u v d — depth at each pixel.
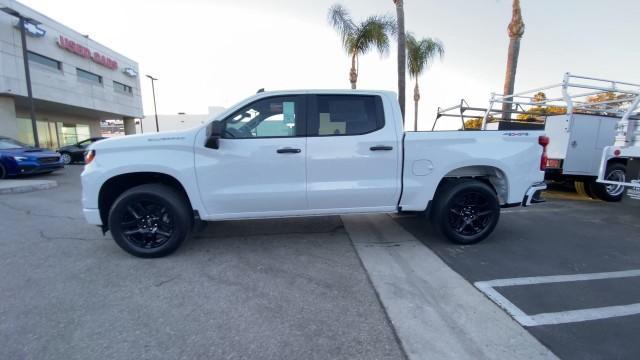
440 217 4.20
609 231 4.98
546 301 2.94
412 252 4.10
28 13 19.11
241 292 3.11
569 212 6.22
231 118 3.90
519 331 2.51
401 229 4.98
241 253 4.06
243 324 2.61
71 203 7.08
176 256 3.97
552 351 2.29
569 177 7.50
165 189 3.86
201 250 4.16
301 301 2.95
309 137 3.93
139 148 3.80
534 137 4.32
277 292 3.11
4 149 10.95
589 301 2.94
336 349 2.32
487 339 2.42
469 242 4.30
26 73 16.55
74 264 3.74
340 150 3.94
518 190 4.32
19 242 4.48
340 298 3.00
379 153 3.98
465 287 3.20
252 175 3.88
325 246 4.29
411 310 2.80
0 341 2.40
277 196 3.92
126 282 3.31
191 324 2.61
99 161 3.77
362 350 2.31
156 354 2.27
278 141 3.88
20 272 3.54
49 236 4.72
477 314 2.74
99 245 4.36
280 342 2.39
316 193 3.96
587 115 7.04
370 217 5.60
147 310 2.81
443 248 4.23
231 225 5.17
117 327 2.57
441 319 2.67
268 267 3.66
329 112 3.99
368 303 2.91
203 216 3.92
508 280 3.35
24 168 10.79
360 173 3.99
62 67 21.86
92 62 24.91
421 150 4.04
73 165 17.23
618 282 3.30
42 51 20.16
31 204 6.97
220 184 3.86
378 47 16.19
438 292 3.10
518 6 12.14
